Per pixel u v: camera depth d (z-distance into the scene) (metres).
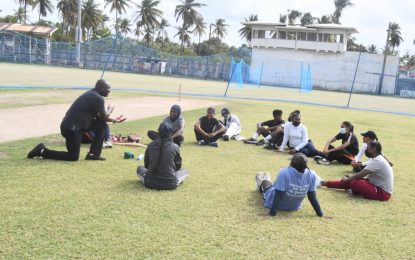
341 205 6.45
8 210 5.20
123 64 54.50
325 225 5.53
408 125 19.28
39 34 61.66
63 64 53.78
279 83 61.31
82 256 4.19
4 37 52.94
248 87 44.56
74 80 29.23
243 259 4.39
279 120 11.28
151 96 22.78
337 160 9.61
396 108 30.03
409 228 5.66
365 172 6.88
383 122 19.62
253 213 5.78
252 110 20.03
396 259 4.66
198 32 88.62
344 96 42.66
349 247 4.89
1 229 4.66
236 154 9.73
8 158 7.64
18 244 4.34
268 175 6.79
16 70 36.19
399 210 6.42
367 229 5.50
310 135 13.65
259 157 9.58
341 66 61.06
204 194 6.47
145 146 9.62
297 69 62.25
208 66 59.44
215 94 28.80
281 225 5.41
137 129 11.89
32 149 8.07
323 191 7.15
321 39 63.16
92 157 8.03
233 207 5.97
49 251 4.25
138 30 85.19
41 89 20.91
